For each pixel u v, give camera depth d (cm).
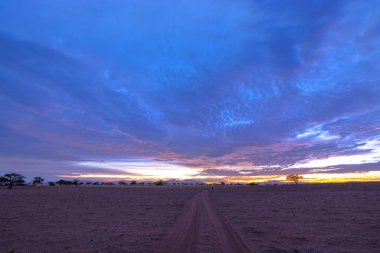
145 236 1611
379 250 1320
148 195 6066
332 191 7044
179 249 1295
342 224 2066
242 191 8438
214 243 1401
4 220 2300
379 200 4022
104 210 3056
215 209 3164
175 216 2519
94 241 1505
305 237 1591
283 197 5384
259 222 2172
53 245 1423
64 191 7138
